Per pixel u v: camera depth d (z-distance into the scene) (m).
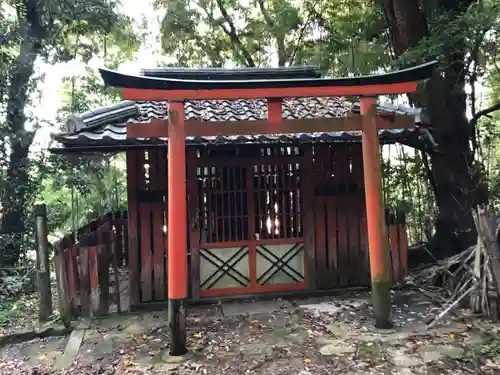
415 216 9.01
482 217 4.87
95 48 9.38
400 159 9.05
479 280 4.90
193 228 5.70
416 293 5.77
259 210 5.90
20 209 7.65
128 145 4.88
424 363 3.78
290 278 5.98
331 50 9.83
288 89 4.36
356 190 6.08
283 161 5.89
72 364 4.13
